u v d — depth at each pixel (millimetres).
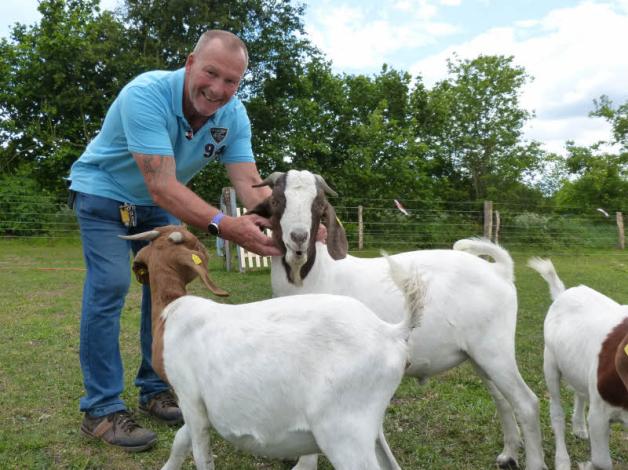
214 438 3980
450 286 3402
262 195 4027
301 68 24922
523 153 32969
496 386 3479
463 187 33281
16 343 6078
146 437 3717
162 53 23266
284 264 3469
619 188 30688
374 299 3414
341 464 2375
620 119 31656
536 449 3369
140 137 3400
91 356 3791
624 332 3287
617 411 3217
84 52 22516
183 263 3010
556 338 3869
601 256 18125
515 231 20531
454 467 3607
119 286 3803
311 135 24297
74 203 3934
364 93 27312
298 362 2439
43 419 4129
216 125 3803
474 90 32812
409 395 4820
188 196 3402
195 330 2756
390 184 24984
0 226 19031
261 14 23578
